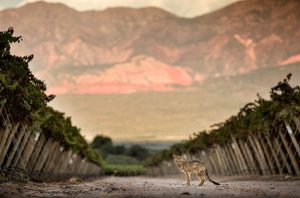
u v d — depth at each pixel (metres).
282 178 91.88
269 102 105.44
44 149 104.88
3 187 53.84
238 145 141.12
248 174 134.25
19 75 72.81
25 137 82.81
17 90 73.62
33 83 78.94
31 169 97.75
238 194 46.84
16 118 76.31
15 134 84.12
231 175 153.88
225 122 145.50
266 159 117.81
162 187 63.62
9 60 71.69
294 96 92.69
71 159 142.00
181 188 59.88
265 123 103.88
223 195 45.41
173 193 48.16
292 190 53.06
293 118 92.31
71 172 160.38
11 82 71.88
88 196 44.75
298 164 103.12
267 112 104.62
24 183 69.44
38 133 87.50
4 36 68.44
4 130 75.62
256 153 119.50
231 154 148.50
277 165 107.56
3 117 72.25
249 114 122.88
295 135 99.25
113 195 45.59
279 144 101.94
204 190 54.41
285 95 93.44
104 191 53.59
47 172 113.81
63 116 123.94
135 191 52.84
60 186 67.75
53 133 106.12
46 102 87.19
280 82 94.19
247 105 126.00
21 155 88.31
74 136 147.50
